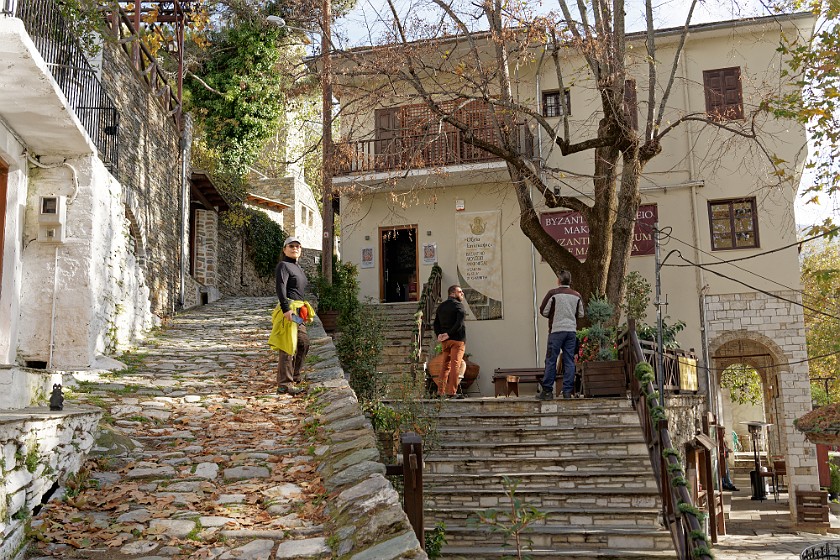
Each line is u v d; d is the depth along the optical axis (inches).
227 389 347.3
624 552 314.7
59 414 206.7
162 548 179.9
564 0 537.6
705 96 699.4
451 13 517.7
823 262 1070.4
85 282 415.2
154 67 620.7
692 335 674.2
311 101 935.7
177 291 674.8
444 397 437.4
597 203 544.7
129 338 494.0
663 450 314.8
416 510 205.5
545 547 327.6
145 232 568.7
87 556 175.3
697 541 250.1
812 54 516.7
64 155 421.4
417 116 597.0
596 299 528.1
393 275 773.9
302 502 209.8
